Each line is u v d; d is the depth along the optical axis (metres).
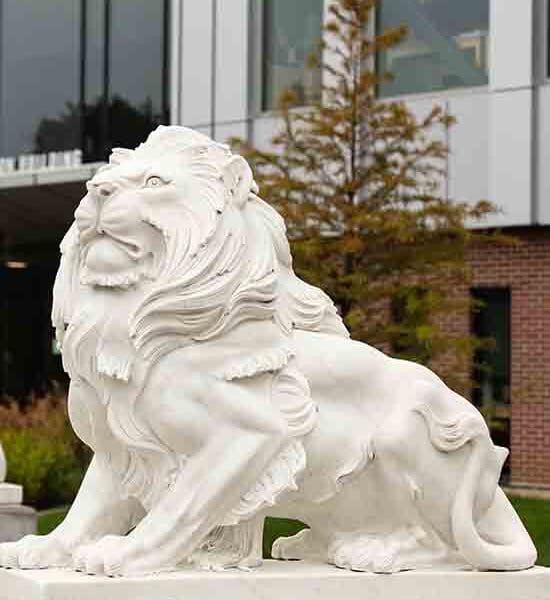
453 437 4.24
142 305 3.96
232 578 3.87
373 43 11.84
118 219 4.01
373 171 11.58
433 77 14.59
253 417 3.97
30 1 17.59
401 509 4.22
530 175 13.80
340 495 4.20
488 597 4.24
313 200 11.66
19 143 17.56
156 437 4.00
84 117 17.09
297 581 3.96
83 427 4.18
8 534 7.75
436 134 14.38
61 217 18.97
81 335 4.02
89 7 17.14
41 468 12.93
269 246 4.19
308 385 4.12
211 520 3.95
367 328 11.48
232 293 4.04
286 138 12.06
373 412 4.22
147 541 3.87
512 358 14.19
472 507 4.29
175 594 3.79
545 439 14.00
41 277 21.58
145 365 3.96
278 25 15.34
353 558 4.13
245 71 15.40
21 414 16.31
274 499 3.95
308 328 4.31
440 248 11.59
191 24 15.80
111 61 16.97
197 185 4.13
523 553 4.38
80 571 3.90
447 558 4.32
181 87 15.86
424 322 11.38
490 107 14.07
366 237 11.33
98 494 4.16
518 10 13.93
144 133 16.67
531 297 14.11
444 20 14.56
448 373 11.76
